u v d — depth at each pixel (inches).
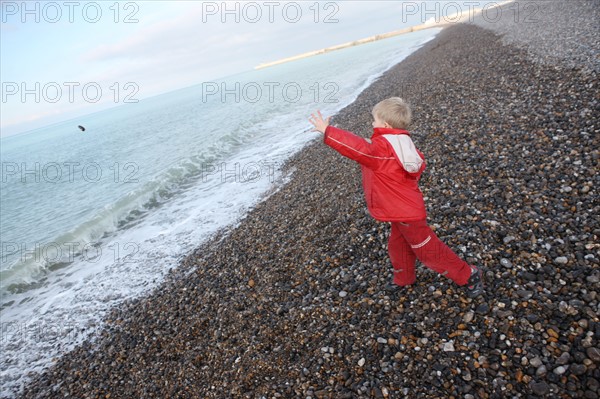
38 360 249.6
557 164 217.0
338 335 160.7
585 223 165.6
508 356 122.6
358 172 341.7
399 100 128.6
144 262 351.3
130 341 235.5
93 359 232.4
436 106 438.9
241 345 184.2
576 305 129.5
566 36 569.0
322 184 364.8
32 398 215.9
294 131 759.7
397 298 166.6
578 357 113.7
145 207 509.0
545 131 260.2
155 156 861.2
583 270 142.7
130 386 194.1
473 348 130.0
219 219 400.2
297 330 175.6
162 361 203.8
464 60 715.4
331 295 189.8
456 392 118.4
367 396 129.2
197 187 542.9
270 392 147.8
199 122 1323.8
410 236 135.3
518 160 237.8
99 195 637.3
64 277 366.3
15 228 547.8
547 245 161.5
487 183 226.7
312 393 139.3
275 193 415.5
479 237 180.9
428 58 1076.5
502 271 156.5
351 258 215.5
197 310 236.1
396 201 128.8
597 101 270.8
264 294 219.6
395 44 3181.6
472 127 318.3
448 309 149.1
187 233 389.7
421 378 127.4
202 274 285.4
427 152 304.3
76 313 294.0
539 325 127.8
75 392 207.3
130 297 295.7
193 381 176.1
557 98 310.3
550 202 188.2
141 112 3171.8
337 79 1604.3
